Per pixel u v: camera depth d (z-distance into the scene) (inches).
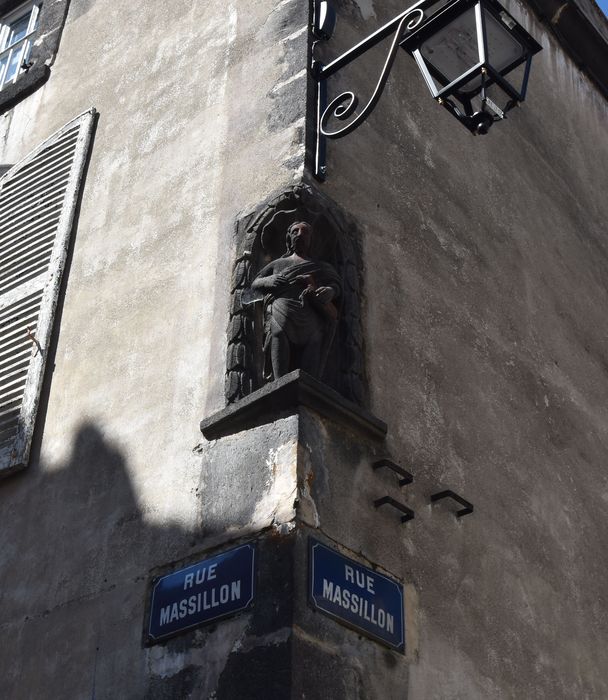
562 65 364.2
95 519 205.0
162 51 279.6
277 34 247.4
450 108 200.4
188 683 170.4
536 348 259.8
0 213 283.1
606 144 366.0
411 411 209.6
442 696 181.2
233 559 175.8
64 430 224.1
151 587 186.2
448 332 232.1
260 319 203.8
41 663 195.2
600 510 249.0
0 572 214.4
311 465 180.5
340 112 219.0
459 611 194.2
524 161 304.0
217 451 192.2
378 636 174.9
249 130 235.8
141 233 242.7
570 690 208.4
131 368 220.7
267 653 162.6
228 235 220.5
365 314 211.9
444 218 252.1
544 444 242.5
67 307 245.3
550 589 218.7
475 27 202.1
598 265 314.5
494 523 213.9
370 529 185.3
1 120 317.7
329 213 214.5
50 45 321.1
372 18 265.6
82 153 273.6
